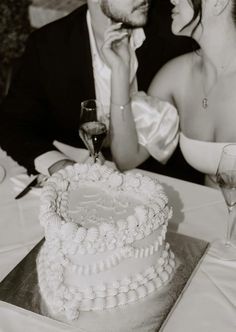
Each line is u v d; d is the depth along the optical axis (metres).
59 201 1.41
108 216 1.35
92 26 2.50
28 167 2.04
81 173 1.52
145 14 2.38
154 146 2.43
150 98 2.42
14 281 1.38
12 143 2.23
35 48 2.62
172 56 2.43
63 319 1.26
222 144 2.28
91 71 2.58
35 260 1.48
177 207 1.77
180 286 1.38
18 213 1.71
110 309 1.29
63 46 2.56
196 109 2.40
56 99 2.68
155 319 1.26
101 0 2.40
